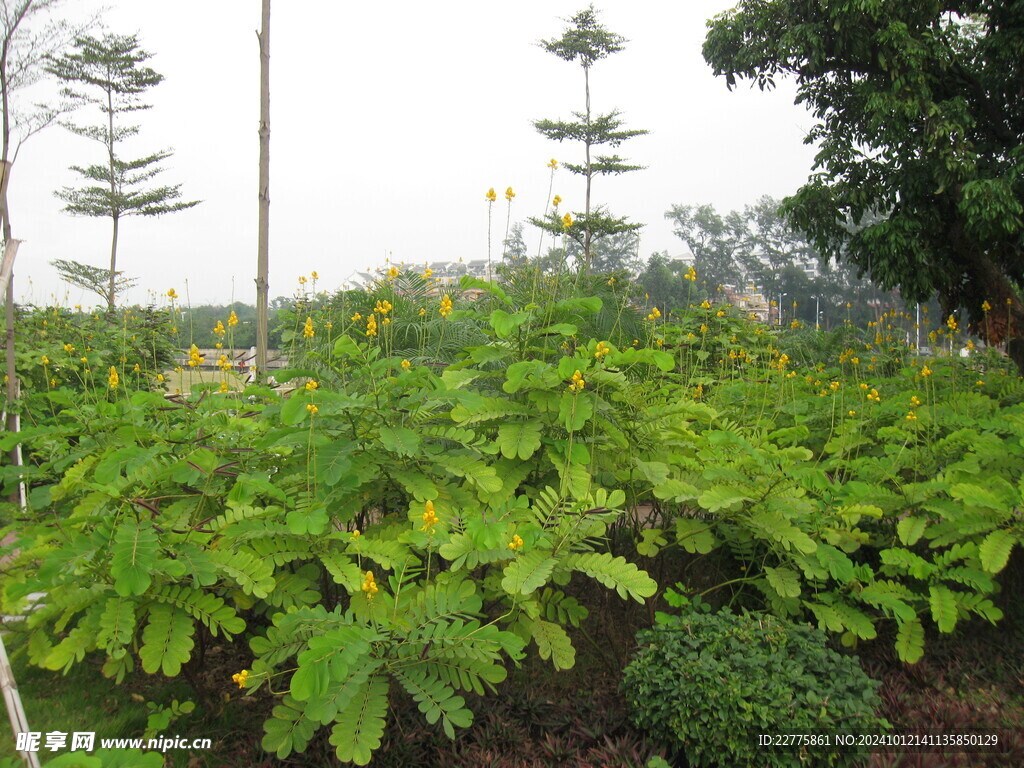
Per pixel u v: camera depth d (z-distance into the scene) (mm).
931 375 6387
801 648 3086
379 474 3350
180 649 2703
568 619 3451
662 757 2881
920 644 3559
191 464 3039
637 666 3068
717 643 3016
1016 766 2980
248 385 3893
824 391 6551
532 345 4020
